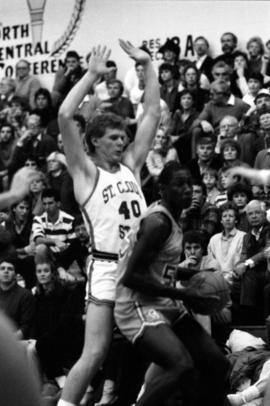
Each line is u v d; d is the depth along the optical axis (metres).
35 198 15.91
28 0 22.34
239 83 18.28
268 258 12.17
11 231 15.45
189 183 7.29
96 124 8.16
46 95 19.72
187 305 7.44
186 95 17.31
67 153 8.09
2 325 2.84
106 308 7.89
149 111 8.56
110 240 8.00
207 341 7.39
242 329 11.95
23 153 17.94
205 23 20.44
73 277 13.24
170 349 7.10
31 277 13.86
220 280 7.43
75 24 21.88
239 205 14.02
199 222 13.96
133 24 21.22
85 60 21.78
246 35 20.12
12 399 2.77
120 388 10.44
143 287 7.21
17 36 22.52
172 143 16.56
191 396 7.27
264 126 15.36
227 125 15.79
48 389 11.19
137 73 18.72
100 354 7.89
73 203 15.66
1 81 21.61
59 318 12.21
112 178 8.11
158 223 7.18
